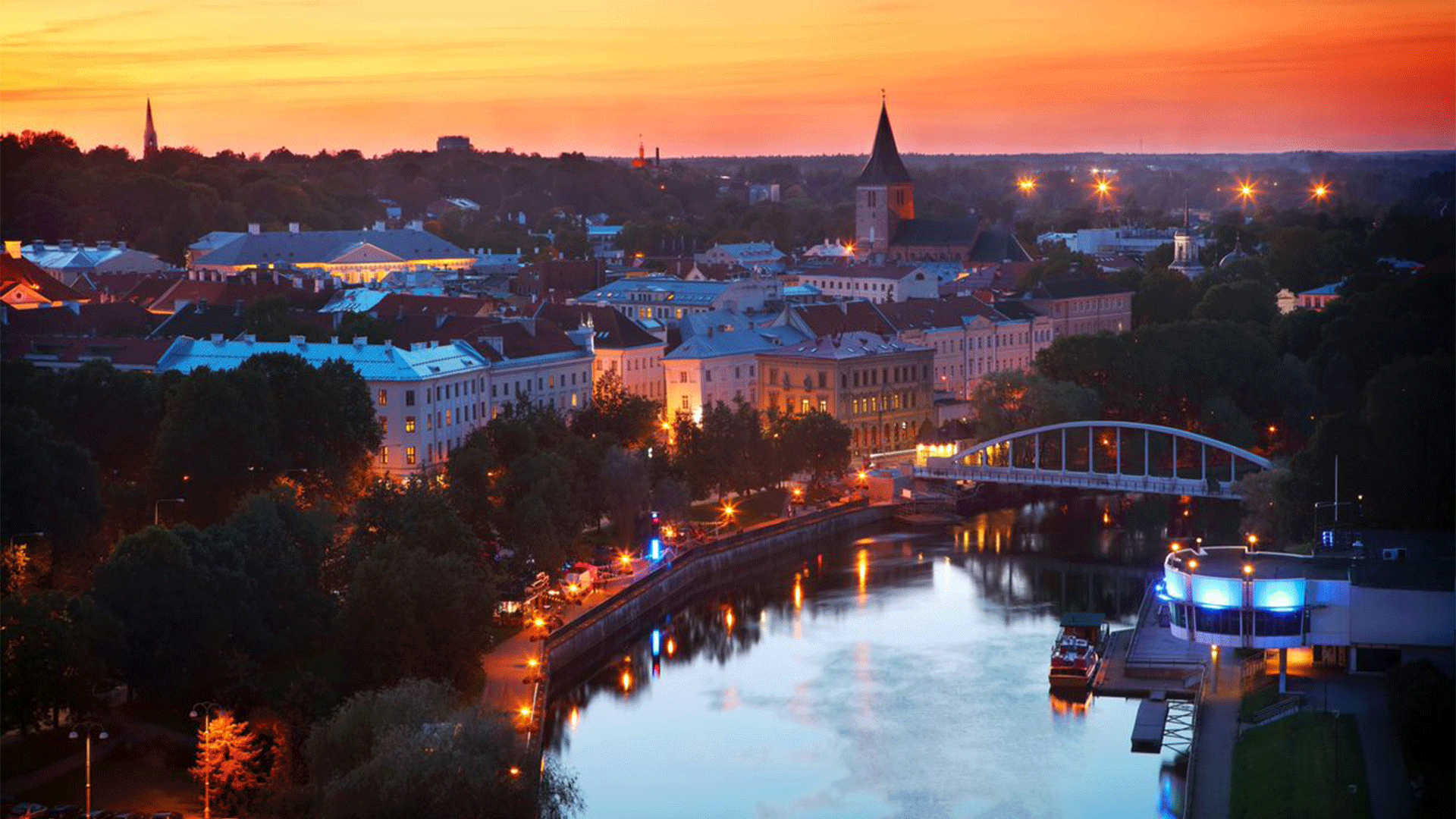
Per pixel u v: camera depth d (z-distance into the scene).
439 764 193.25
